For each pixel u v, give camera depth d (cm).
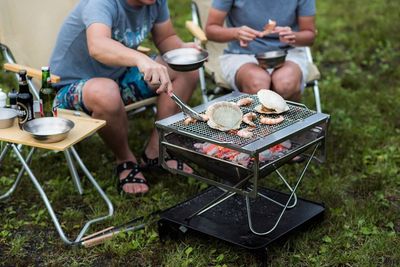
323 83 504
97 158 397
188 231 310
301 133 282
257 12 384
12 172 384
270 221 309
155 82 300
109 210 336
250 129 277
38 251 314
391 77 515
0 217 340
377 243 308
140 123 443
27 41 384
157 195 354
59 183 369
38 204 352
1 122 310
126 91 362
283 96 367
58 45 360
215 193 333
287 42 370
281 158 273
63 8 391
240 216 314
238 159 273
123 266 301
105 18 332
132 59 311
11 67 350
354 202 345
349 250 307
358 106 461
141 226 326
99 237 315
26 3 383
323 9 681
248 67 375
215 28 385
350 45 588
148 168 376
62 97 354
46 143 296
